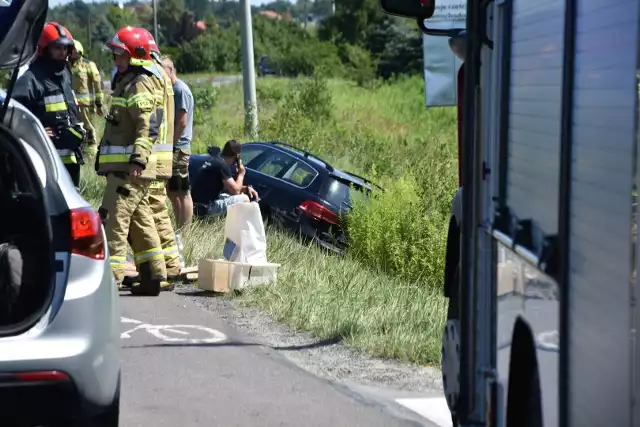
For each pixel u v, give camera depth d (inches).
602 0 229.0
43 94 763.4
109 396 386.0
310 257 916.0
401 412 509.4
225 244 788.6
